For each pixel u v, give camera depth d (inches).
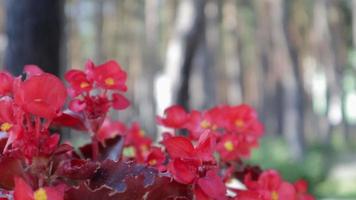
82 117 55.1
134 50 1094.4
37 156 44.3
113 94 56.6
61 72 118.6
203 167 45.6
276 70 1049.5
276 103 1183.6
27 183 44.3
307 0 1024.9
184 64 180.2
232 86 1155.3
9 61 111.3
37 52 110.2
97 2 934.4
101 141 59.2
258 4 1005.2
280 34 648.4
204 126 62.4
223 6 972.6
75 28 931.3
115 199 43.4
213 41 961.5
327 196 580.4
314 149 980.6
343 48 1115.3
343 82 1168.2
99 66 55.6
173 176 45.1
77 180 47.1
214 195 44.0
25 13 110.0
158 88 182.1
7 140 46.6
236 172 65.4
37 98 43.6
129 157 69.5
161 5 949.2
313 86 1368.1
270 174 59.6
